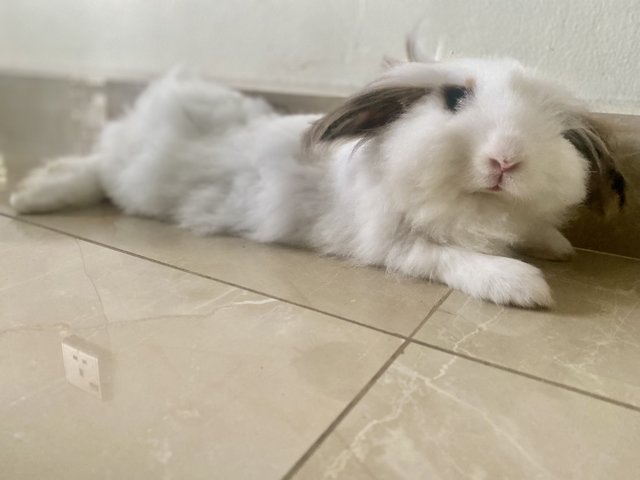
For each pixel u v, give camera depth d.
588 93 0.36
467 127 0.26
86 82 0.63
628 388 0.21
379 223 0.31
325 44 0.45
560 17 0.35
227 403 0.19
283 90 0.47
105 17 0.59
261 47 0.49
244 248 0.35
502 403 0.20
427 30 0.40
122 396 0.20
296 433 0.18
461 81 0.28
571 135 0.29
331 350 0.23
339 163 0.32
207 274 0.30
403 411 0.19
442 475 0.16
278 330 0.24
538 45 0.37
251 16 0.48
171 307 0.26
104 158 0.42
